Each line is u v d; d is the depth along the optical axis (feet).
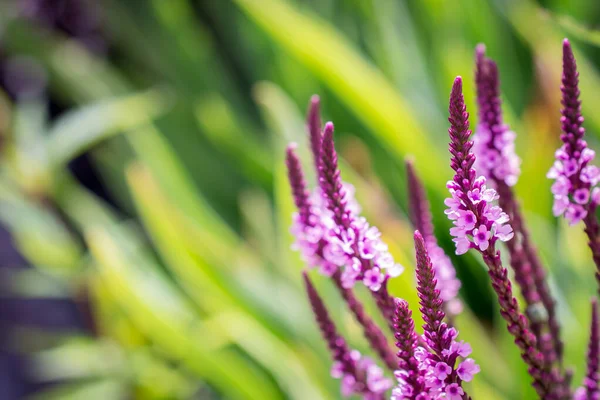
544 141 2.50
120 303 3.34
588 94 2.59
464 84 2.93
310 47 2.96
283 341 2.76
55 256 3.86
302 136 2.96
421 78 3.43
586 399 1.44
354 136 3.73
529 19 3.08
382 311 1.36
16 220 3.93
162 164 3.48
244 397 2.68
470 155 1.23
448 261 1.52
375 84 2.86
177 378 3.45
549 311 1.45
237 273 3.00
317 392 2.46
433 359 1.26
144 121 4.05
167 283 3.41
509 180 1.43
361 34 4.17
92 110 4.13
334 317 2.40
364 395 1.45
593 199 1.32
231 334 2.70
